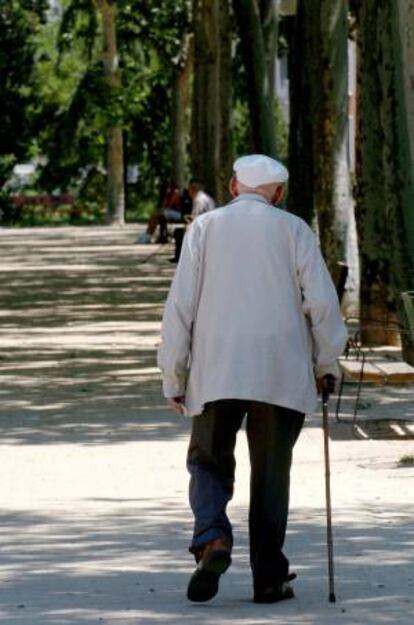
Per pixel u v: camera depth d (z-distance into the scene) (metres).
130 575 12.45
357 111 32.28
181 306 11.31
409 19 21.20
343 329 11.38
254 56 47.19
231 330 11.25
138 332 36.19
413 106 21.47
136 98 102.12
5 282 54.00
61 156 110.56
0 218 118.56
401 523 14.86
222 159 60.50
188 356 11.39
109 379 27.64
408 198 27.27
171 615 10.79
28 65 114.44
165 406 24.16
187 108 110.81
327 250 37.28
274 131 47.66
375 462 18.75
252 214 11.39
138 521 15.22
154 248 75.00
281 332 11.27
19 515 15.72
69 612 10.91
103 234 92.62
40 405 24.48
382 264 31.36
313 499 16.42
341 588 11.79
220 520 11.18
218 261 11.32
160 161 118.06
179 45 102.12
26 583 12.16
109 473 18.36
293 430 11.38
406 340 25.89
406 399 24.17
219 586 11.95
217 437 11.33
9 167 115.31
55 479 18.06
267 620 10.59
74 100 103.62
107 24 100.19
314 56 37.31
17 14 114.19
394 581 12.03
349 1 38.78
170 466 18.78
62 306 43.69
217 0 62.06
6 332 36.69
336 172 37.19
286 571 11.37
